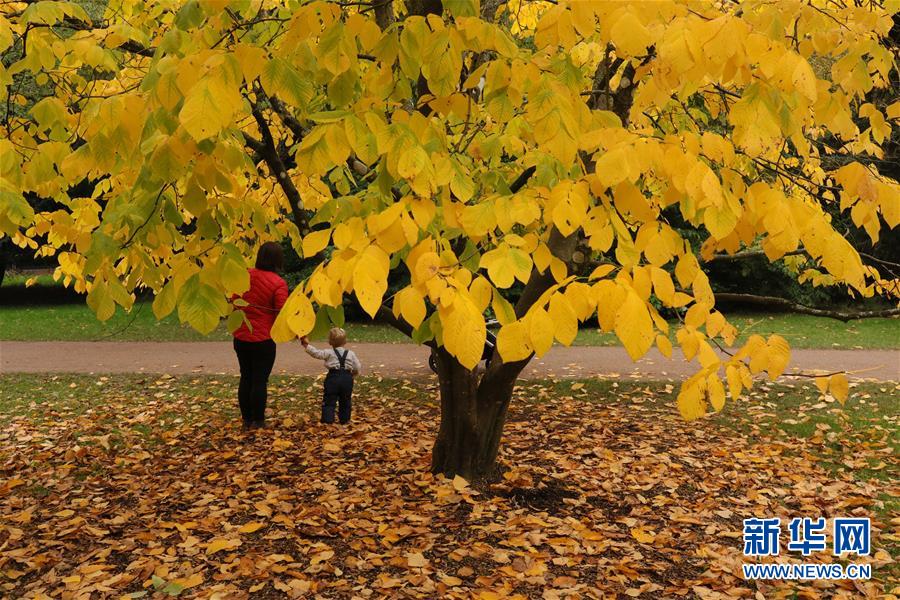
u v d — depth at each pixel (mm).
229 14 2607
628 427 7254
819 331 14008
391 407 8156
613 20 1907
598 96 4266
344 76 2465
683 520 4695
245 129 4711
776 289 17953
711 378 1811
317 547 4293
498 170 4129
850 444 6504
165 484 5602
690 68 1828
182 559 4180
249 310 6750
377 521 4711
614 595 3707
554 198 1863
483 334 1581
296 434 6945
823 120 2326
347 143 1986
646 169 1772
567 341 1621
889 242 16000
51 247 4387
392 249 1749
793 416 7605
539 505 4992
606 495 5219
